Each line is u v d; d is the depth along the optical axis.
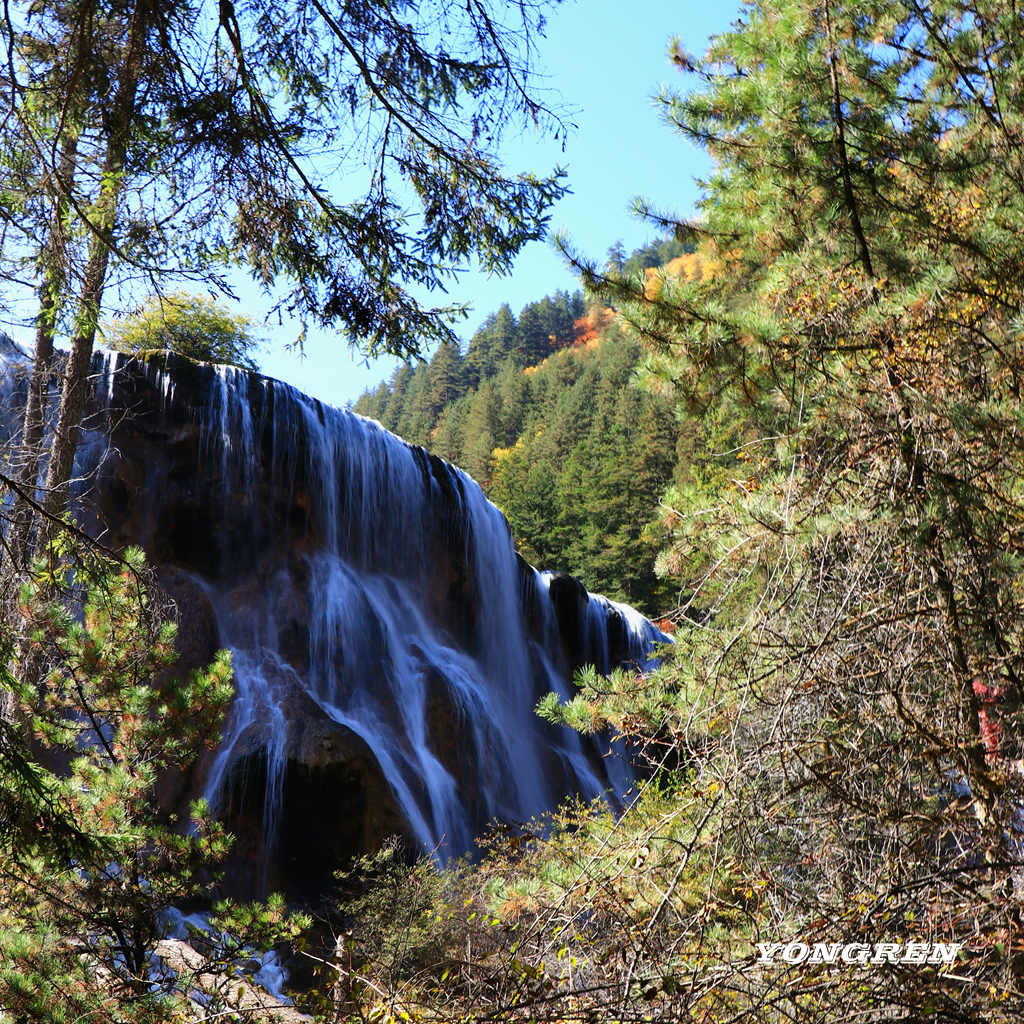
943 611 3.20
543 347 133.00
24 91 4.51
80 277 4.97
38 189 4.66
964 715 3.16
